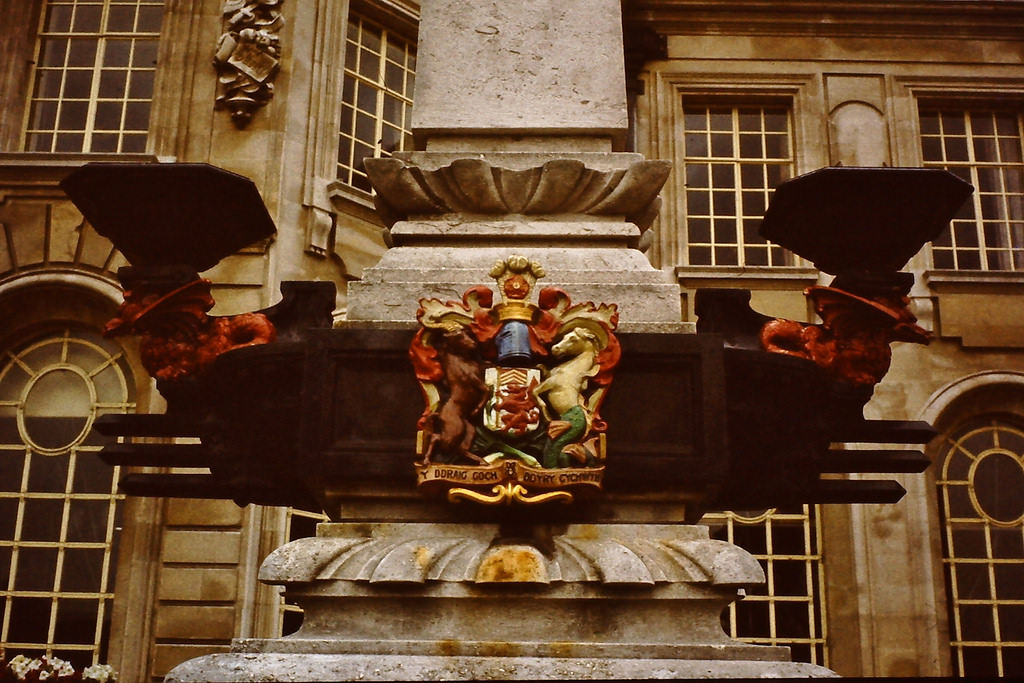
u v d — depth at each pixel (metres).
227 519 11.29
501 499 2.77
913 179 3.09
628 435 2.91
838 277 3.25
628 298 3.18
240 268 11.88
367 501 2.96
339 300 12.27
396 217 3.50
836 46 15.69
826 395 3.12
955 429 14.13
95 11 13.61
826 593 13.41
